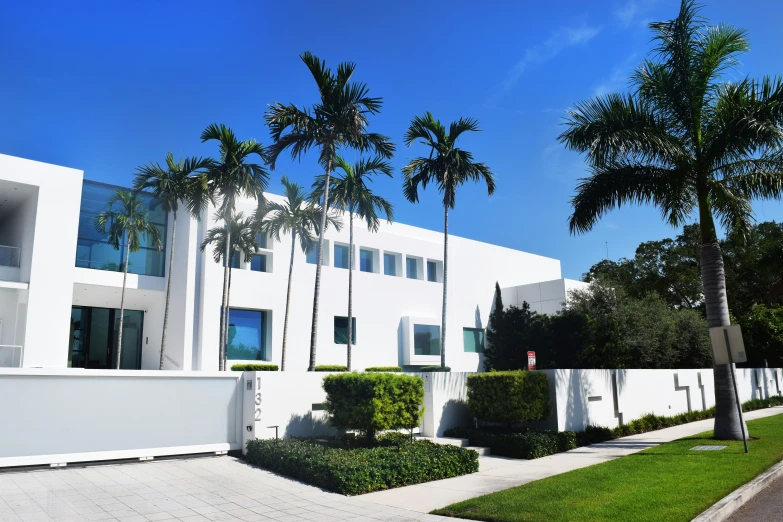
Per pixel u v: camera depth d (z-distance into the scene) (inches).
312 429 503.5
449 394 579.5
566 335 1059.9
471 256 1453.0
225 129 827.4
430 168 972.6
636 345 1052.5
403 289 1256.8
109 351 1054.4
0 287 791.7
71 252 845.2
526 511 292.5
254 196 874.1
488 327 1457.9
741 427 505.0
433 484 385.4
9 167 808.3
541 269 1670.8
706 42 566.6
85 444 409.4
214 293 949.8
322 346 1077.8
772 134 525.0
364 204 1006.4
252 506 317.7
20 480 357.1
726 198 588.4
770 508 305.1
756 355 1371.8
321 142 725.3
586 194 621.9
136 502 317.7
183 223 987.9
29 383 394.9
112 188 986.7
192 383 463.5
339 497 342.3
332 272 1121.4
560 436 541.6
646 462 434.0
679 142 581.9
